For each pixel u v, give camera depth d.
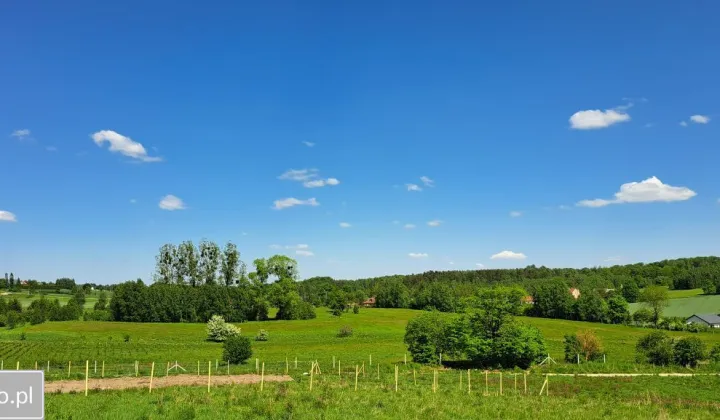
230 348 62.38
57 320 135.88
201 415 23.67
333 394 31.92
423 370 59.56
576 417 28.34
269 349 85.50
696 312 153.25
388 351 83.06
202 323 134.00
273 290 142.12
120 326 120.69
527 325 68.81
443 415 26.12
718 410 33.97
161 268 162.88
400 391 35.59
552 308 158.00
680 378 54.00
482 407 29.81
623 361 71.56
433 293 184.88
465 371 59.00
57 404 26.31
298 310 147.38
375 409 26.66
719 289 179.50
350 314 161.25
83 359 66.00
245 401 27.94
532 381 49.66
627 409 32.12
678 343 68.56
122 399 28.70
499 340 63.47
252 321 138.75
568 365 64.81
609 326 135.88
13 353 72.31
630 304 172.00
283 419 23.41
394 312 170.12
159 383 40.78
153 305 135.75
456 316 70.44
